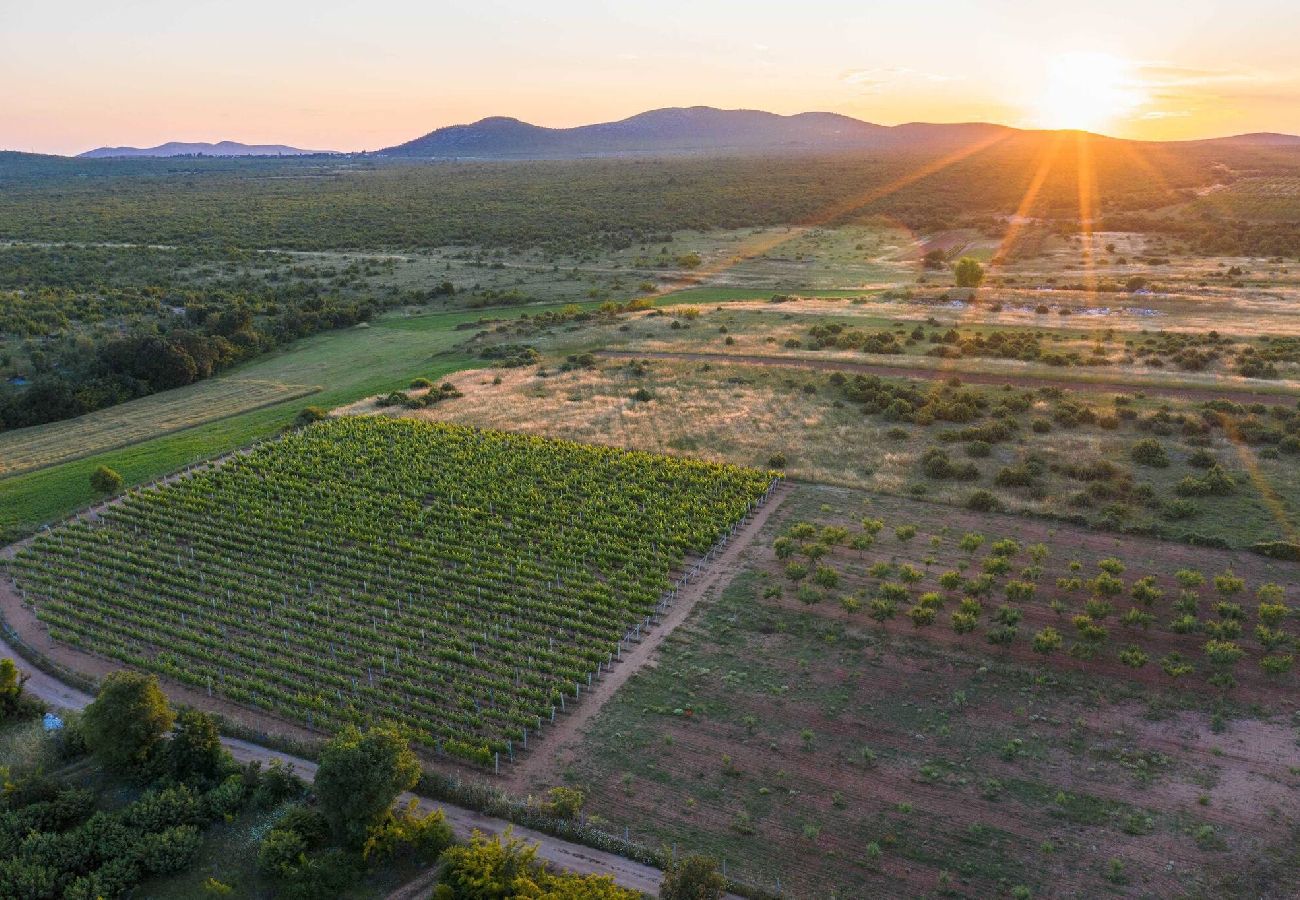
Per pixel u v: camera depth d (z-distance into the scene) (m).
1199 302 157.25
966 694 57.81
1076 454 94.81
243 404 124.94
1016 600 66.88
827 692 58.69
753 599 70.56
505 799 49.59
